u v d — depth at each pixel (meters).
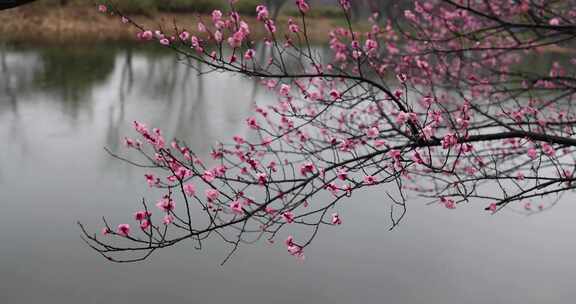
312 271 6.29
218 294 5.68
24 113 13.13
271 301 5.63
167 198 2.94
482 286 6.15
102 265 6.14
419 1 5.37
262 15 3.04
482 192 8.84
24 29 25.09
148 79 18.97
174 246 6.66
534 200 8.40
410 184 8.59
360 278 6.20
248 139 9.91
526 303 5.76
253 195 7.50
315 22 28.39
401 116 3.03
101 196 8.13
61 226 7.07
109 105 14.68
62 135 11.49
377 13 5.24
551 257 6.85
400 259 6.69
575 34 3.70
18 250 6.32
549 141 3.36
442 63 5.63
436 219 7.81
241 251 6.64
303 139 4.69
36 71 18.53
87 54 22.73
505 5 4.92
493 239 7.30
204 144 11.21
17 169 9.16
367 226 7.47
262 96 16.45
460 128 3.53
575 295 6.00
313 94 3.77
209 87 17.95
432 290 6.03
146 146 10.96
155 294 5.63
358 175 8.93
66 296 5.48
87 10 27.48
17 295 5.42
